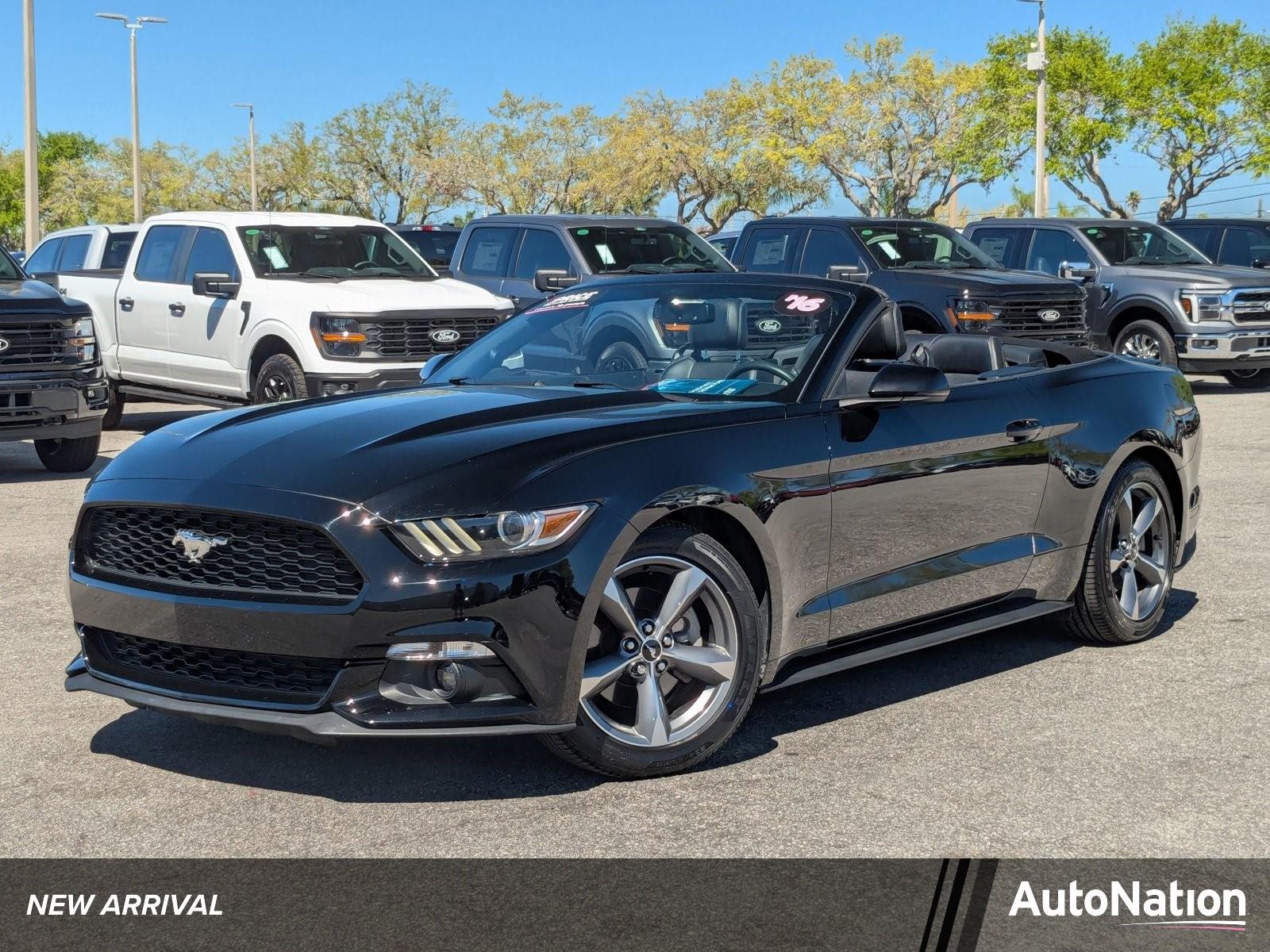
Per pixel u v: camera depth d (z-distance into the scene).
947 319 13.79
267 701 3.94
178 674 4.12
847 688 5.13
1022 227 17.28
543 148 59.38
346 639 3.77
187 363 12.48
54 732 4.63
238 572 3.97
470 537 3.81
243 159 67.00
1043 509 5.36
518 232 13.98
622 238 13.71
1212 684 5.14
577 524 3.93
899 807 3.94
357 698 3.80
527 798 4.02
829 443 4.57
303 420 4.48
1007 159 49.38
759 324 5.01
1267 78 43.59
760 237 15.60
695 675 4.24
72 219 71.94
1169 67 44.69
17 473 10.90
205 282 11.88
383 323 11.28
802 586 4.52
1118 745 4.46
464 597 3.77
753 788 4.10
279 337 11.51
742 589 4.28
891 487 4.75
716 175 55.91
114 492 4.20
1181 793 4.05
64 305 10.30
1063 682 5.18
